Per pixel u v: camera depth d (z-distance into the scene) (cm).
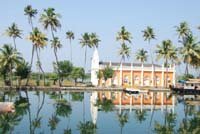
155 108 6319
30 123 4044
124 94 9738
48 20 10500
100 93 9806
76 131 3581
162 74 12925
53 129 3672
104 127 3919
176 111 5856
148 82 12838
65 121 4312
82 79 13125
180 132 3706
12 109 4997
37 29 10419
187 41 11056
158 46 12006
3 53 9719
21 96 7706
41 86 10538
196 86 10456
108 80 12469
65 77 12050
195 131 3788
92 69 12850
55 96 8012
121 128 3881
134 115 5153
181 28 11606
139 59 13400
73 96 8362
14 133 3381
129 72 12675
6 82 10419
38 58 10775
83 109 5722
